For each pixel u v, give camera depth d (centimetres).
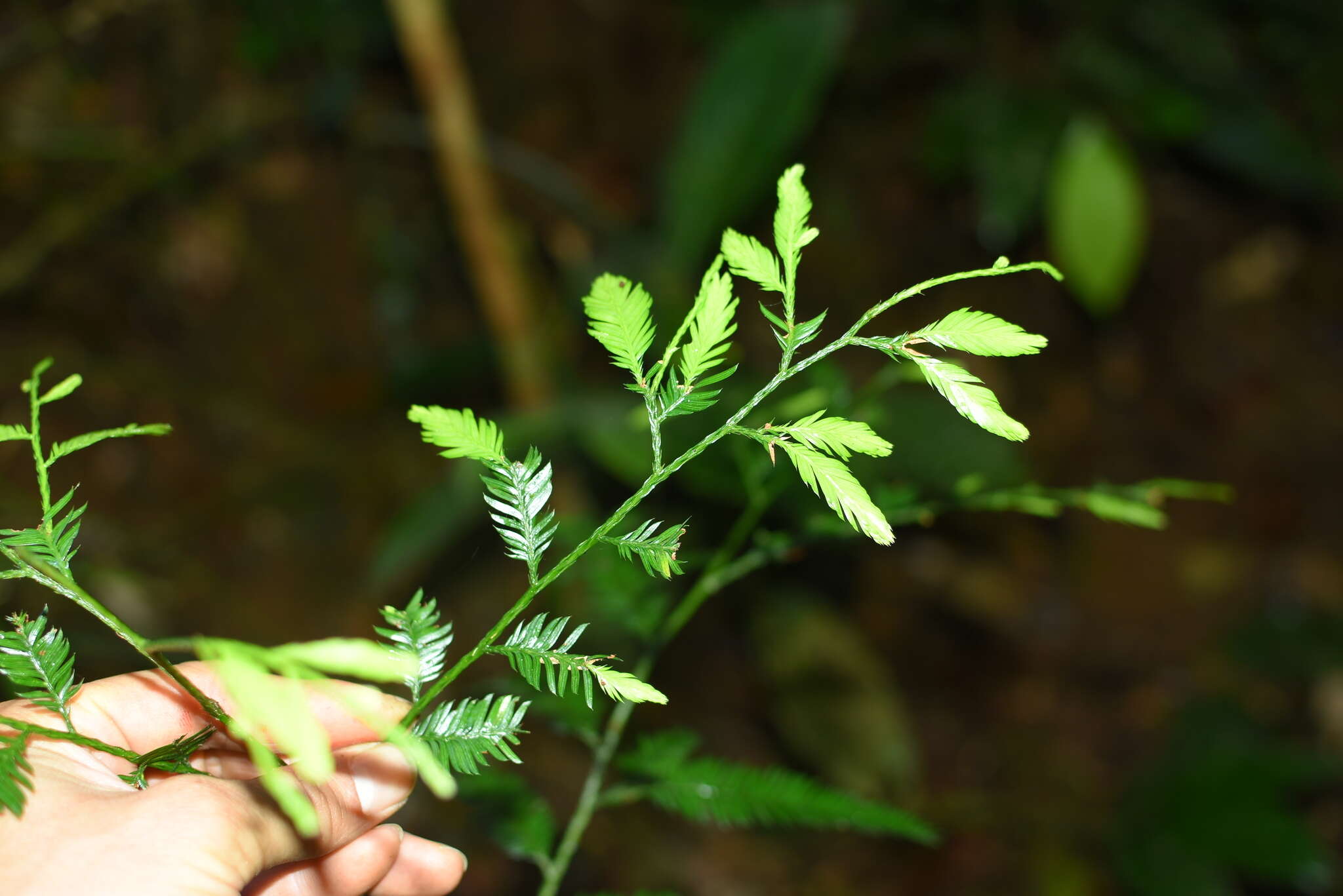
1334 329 404
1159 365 391
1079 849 287
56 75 297
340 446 314
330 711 95
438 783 43
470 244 271
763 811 108
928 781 307
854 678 268
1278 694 330
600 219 285
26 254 273
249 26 312
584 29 359
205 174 315
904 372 120
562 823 259
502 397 321
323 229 329
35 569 65
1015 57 348
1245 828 262
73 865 68
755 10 363
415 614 71
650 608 116
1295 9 381
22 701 86
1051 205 311
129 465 285
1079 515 365
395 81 334
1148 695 330
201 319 310
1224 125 334
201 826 71
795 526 171
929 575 341
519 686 110
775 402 166
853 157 374
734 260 65
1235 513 371
